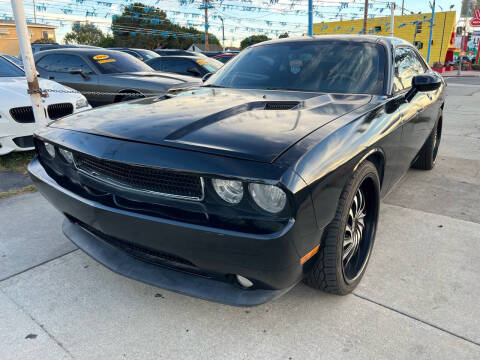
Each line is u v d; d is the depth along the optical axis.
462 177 4.18
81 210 1.90
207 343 1.80
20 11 3.70
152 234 1.67
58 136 2.01
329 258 1.87
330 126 1.86
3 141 4.28
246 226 1.51
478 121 7.60
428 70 3.94
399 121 2.44
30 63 3.91
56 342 1.81
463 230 2.91
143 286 2.24
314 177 1.54
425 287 2.21
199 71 8.79
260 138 1.66
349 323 1.92
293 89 2.71
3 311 2.01
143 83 6.24
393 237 2.80
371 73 2.70
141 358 1.72
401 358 1.71
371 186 2.19
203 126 1.83
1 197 3.51
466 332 1.86
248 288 1.72
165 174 1.63
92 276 2.33
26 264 2.45
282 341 1.81
